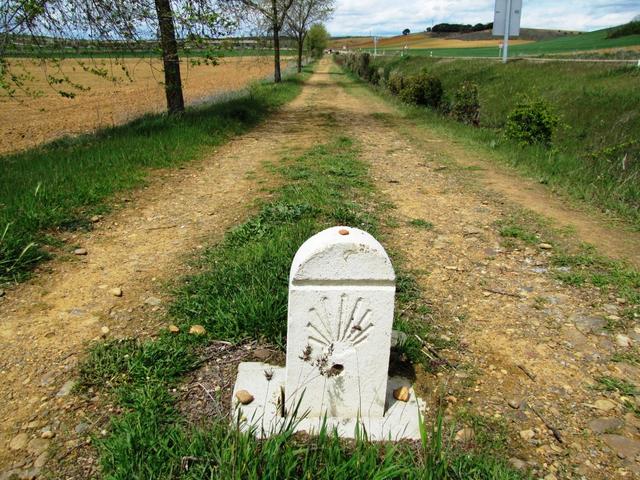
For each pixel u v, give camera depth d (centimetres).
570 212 646
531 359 339
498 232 571
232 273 429
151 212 627
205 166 879
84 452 253
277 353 335
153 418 268
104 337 352
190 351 335
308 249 256
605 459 256
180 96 1353
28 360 325
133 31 1052
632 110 1266
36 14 841
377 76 3073
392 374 320
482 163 938
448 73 2700
